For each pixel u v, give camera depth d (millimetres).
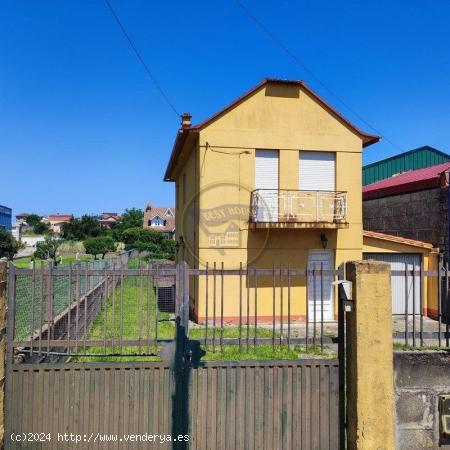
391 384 4305
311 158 13305
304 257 12961
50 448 4379
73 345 4555
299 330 10656
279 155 13016
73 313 7324
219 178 12641
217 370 4562
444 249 12914
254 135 12844
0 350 4242
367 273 4359
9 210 59406
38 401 4406
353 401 4363
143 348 5809
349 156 13352
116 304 9953
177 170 18672
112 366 4492
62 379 4445
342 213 12961
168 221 68188
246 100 12867
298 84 13070
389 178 20031
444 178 12984
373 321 4328
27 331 4984
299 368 4621
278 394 4586
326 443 4566
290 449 4543
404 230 14984
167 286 6617
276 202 12805
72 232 57062
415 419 4613
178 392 4516
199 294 12141
